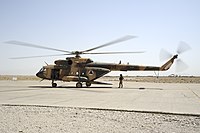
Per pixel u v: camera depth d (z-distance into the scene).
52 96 19.09
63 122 9.12
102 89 29.59
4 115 10.37
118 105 13.96
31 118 9.79
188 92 25.28
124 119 9.81
